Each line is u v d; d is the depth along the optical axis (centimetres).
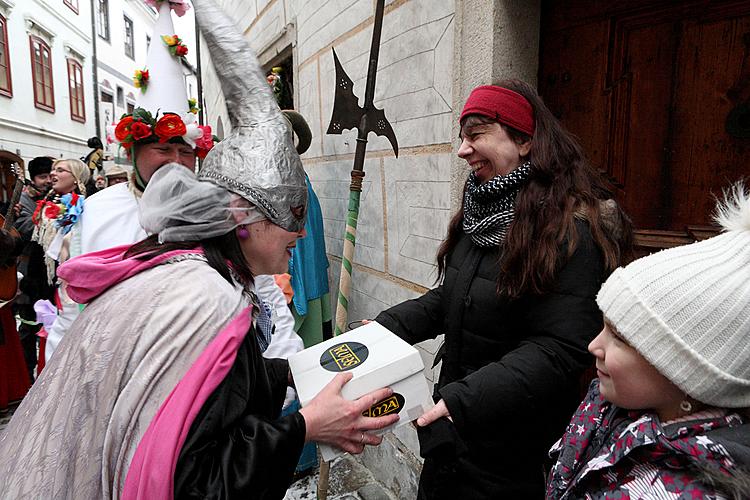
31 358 332
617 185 139
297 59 323
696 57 120
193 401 69
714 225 119
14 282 303
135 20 1869
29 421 76
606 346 68
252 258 90
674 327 58
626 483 65
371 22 219
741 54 112
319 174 300
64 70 1227
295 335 158
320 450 86
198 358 72
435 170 179
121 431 69
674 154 126
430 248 186
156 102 158
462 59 160
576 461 78
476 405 95
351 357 98
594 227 99
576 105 146
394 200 211
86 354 75
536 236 99
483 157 113
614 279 66
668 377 59
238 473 69
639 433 64
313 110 302
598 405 79
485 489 111
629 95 134
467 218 118
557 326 98
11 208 304
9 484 72
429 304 137
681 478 60
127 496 67
